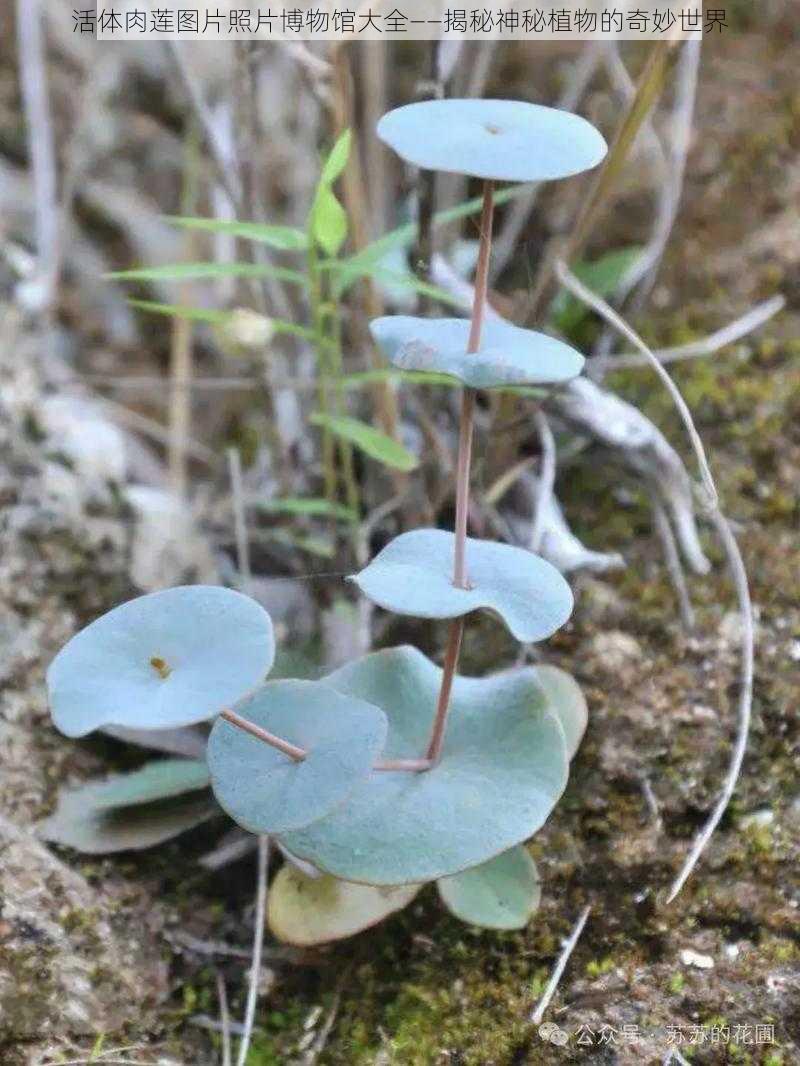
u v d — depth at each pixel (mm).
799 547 522
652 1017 440
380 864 418
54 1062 432
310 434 555
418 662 450
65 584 525
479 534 521
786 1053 432
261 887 457
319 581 518
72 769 488
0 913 448
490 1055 438
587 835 470
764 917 454
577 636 506
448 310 532
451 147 390
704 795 474
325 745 415
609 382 567
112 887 466
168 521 549
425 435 515
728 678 494
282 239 464
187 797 477
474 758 435
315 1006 456
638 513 537
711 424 552
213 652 394
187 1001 455
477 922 443
